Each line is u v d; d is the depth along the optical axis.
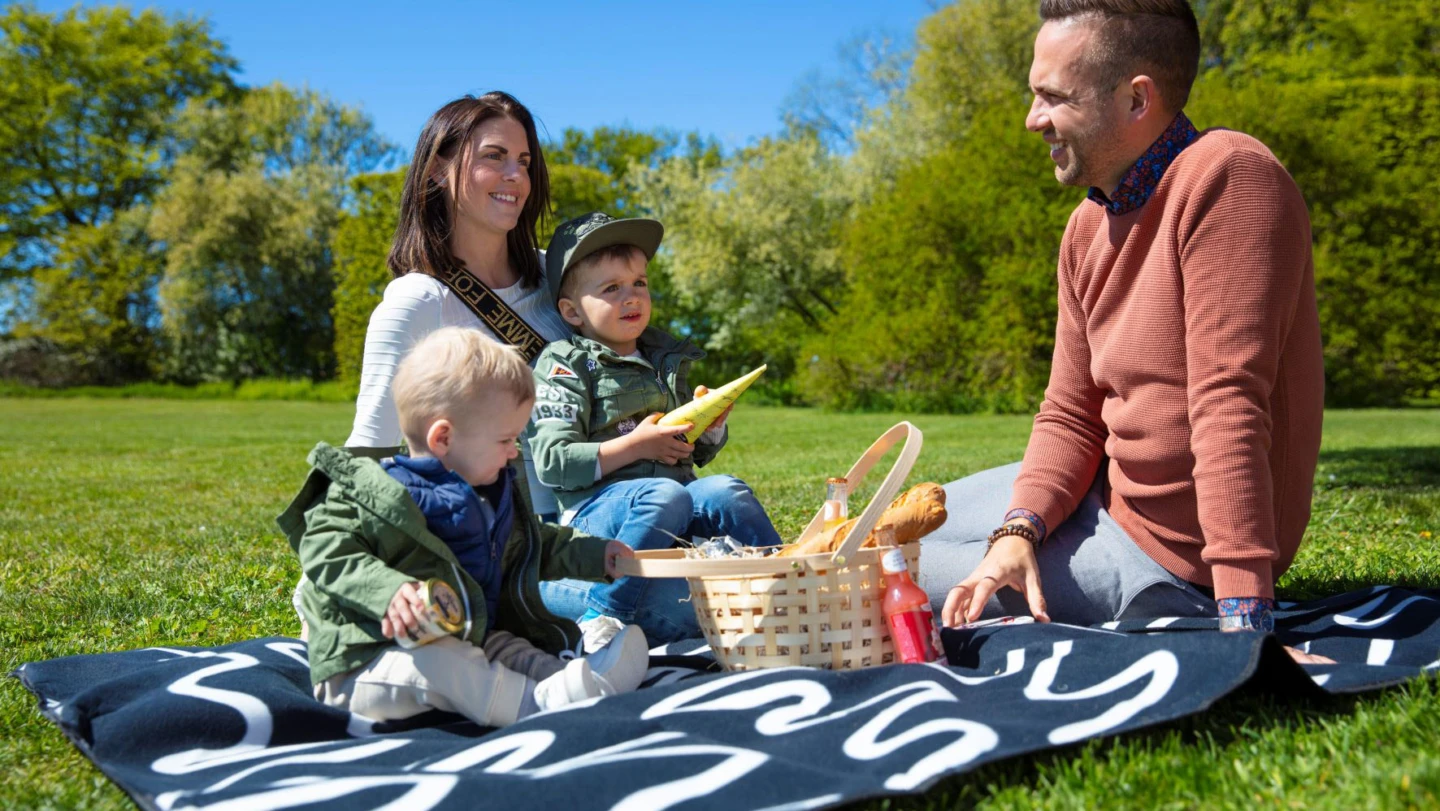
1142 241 2.65
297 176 38.84
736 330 30.30
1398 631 2.65
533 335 3.29
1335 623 2.76
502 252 3.39
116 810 2.04
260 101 42.88
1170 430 2.64
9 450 15.16
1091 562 2.79
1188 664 2.09
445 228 3.30
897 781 1.76
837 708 2.16
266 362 38.44
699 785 1.78
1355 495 6.26
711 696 2.25
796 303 29.30
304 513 2.55
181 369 39.34
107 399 36.06
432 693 2.38
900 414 21.27
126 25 45.34
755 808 1.70
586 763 1.91
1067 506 2.83
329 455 2.46
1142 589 2.72
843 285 28.42
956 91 27.06
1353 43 26.59
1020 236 20.27
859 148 28.34
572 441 3.02
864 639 2.47
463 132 3.24
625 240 3.25
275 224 36.59
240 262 36.97
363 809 1.82
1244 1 29.19
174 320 37.19
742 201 28.17
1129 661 2.17
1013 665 2.34
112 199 44.16
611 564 2.66
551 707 2.40
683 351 3.36
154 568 5.20
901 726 1.99
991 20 26.58
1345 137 21.38
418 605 2.28
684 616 3.06
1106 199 2.73
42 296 38.84
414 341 3.13
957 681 2.24
